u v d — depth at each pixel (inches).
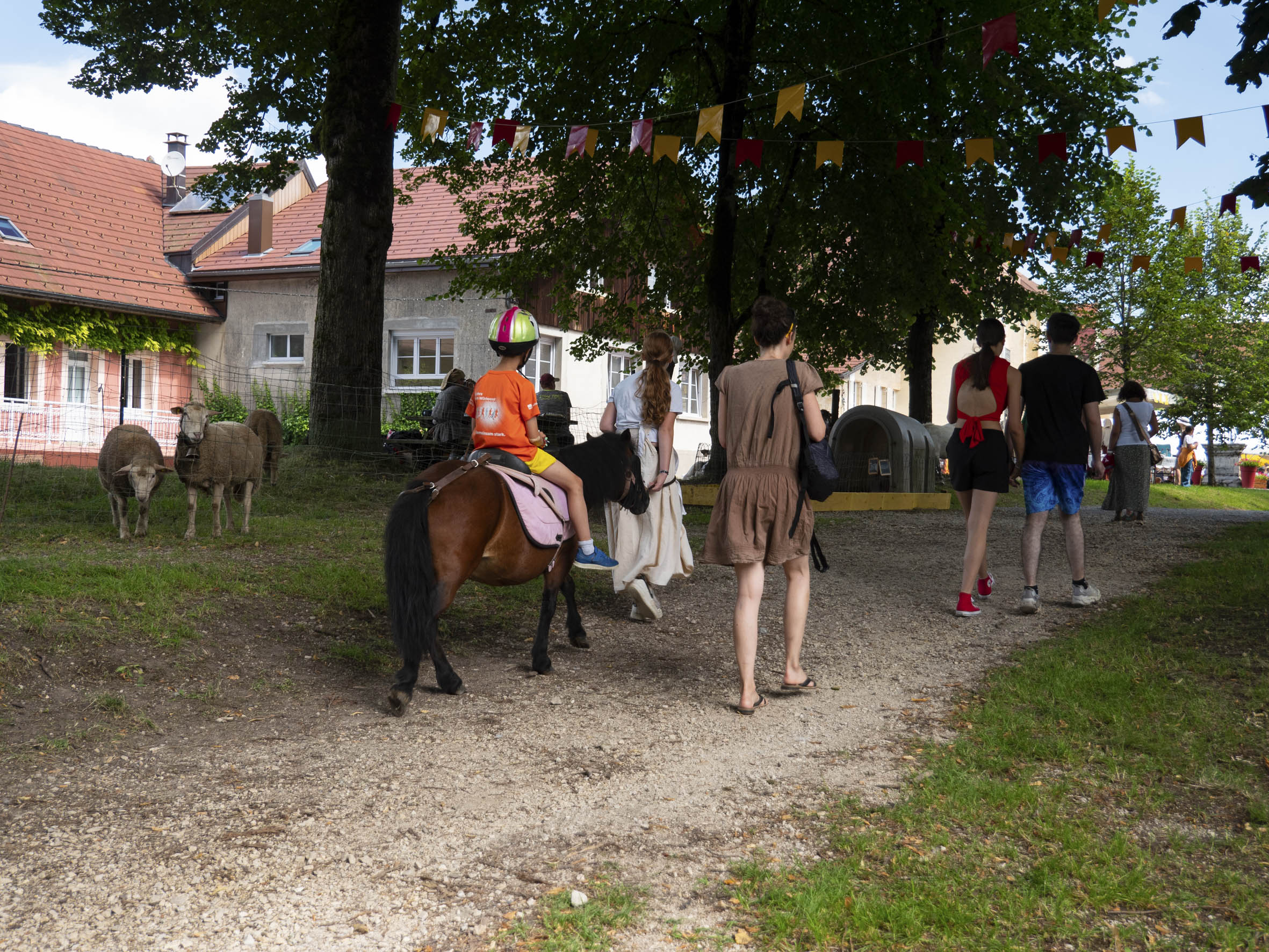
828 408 1512.1
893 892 122.6
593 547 219.6
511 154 671.1
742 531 202.4
